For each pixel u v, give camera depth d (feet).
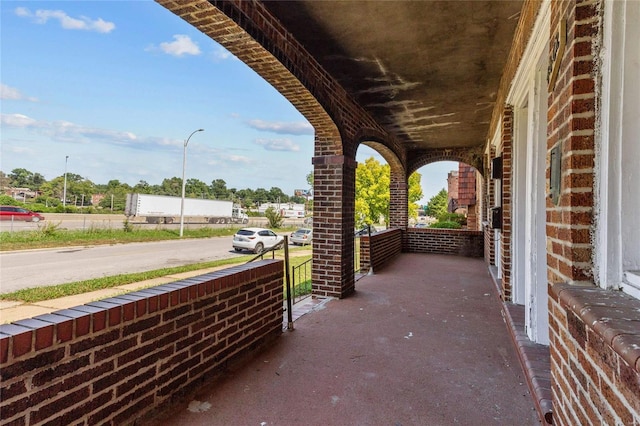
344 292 15.98
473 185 46.06
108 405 5.60
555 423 5.52
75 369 5.13
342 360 9.22
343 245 16.01
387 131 24.40
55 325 4.87
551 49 5.96
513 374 8.43
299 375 8.36
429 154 32.50
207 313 7.89
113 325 5.71
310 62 12.54
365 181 59.88
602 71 4.49
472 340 10.68
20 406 4.45
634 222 4.32
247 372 8.48
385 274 21.52
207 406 7.00
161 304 6.66
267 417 6.67
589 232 4.63
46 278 29.19
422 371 8.61
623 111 4.32
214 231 81.25
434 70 13.87
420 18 10.12
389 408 7.00
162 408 6.63
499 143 17.44
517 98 11.91
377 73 14.20
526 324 9.71
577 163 4.68
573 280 4.71
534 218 9.14
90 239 57.47
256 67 10.77
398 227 32.50
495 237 21.07
